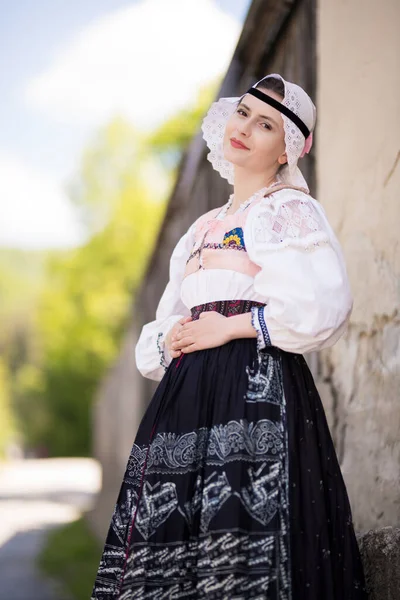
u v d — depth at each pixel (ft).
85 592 24.45
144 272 31.63
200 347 7.34
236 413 6.98
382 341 9.21
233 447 6.87
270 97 7.79
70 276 92.94
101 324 94.99
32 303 157.48
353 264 10.02
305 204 7.48
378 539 7.67
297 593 6.65
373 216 9.50
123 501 7.39
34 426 121.90
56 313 96.37
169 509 6.93
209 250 7.65
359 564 7.18
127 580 6.82
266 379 7.13
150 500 7.00
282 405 7.08
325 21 11.07
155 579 6.79
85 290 91.40
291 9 12.60
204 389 7.23
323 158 11.08
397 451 8.73
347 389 10.13
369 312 9.55
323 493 7.06
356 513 9.82
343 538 7.15
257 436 6.92
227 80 15.44
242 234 7.57
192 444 7.07
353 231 10.05
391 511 8.84
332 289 7.13
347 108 10.30
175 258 8.61
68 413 116.78
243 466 6.81
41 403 122.72
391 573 7.32
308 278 7.09
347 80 10.32
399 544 7.30
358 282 9.87
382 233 9.27
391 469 8.86
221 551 6.59
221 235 7.69
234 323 7.25
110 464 43.68
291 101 7.73
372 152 9.53
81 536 38.22
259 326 7.13
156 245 27.81
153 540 6.88
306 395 7.32
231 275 7.47
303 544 6.80
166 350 8.35
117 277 89.92
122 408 39.34
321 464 7.22
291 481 6.86
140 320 34.65
